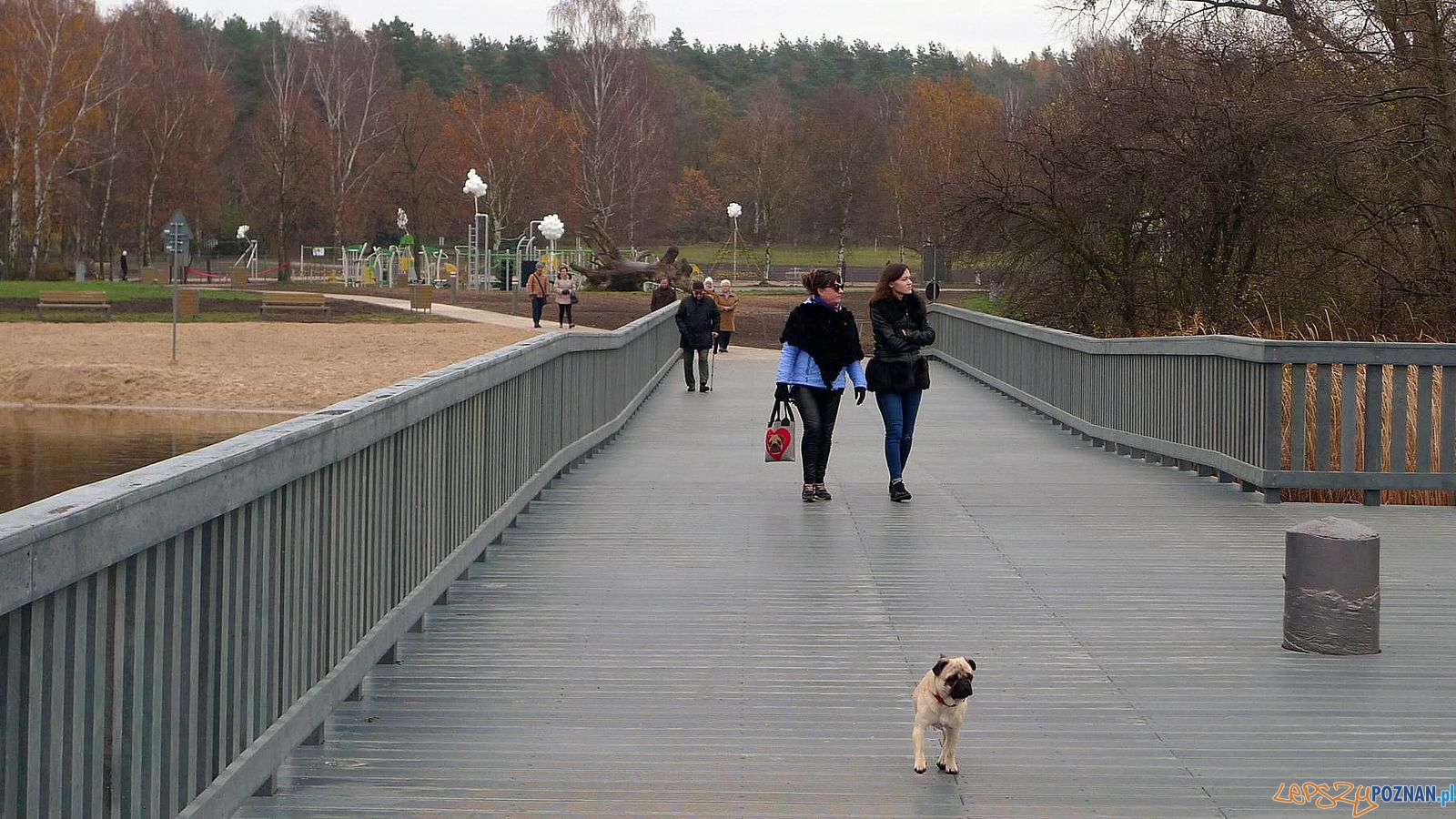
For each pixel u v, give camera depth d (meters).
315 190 108.19
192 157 107.00
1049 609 8.54
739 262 131.50
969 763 5.73
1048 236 30.70
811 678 7.02
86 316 53.31
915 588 9.12
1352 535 7.46
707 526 11.45
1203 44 27.86
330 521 6.02
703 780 5.52
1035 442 18.14
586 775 5.57
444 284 89.38
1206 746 5.95
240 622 4.93
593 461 15.71
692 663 7.29
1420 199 25.83
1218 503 12.71
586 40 104.50
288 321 53.34
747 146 121.25
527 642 7.70
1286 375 14.11
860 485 13.88
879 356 12.64
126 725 4.07
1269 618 8.31
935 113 110.44
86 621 3.75
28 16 85.06
